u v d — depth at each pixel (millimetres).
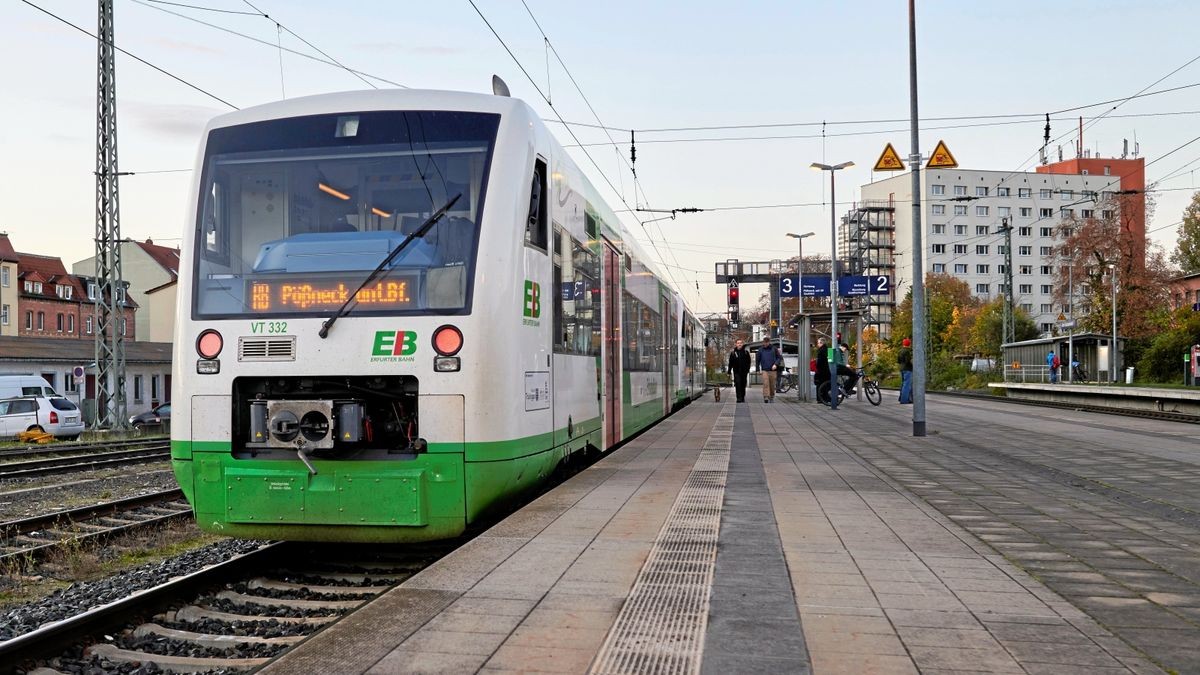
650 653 4320
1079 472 11773
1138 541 7117
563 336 9203
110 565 8820
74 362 50750
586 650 4371
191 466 7434
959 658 4262
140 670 5324
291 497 7207
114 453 20234
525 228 7766
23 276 72500
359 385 7348
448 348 7160
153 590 6359
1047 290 104062
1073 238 54375
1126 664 4184
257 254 7582
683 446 14891
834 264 32188
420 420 7133
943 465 12414
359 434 7078
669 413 23750
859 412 26266
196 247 7676
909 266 101750
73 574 8352
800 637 4559
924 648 4402
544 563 6117
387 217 7547
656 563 6129
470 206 7500
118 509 11789
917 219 18078
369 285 7332
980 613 5012
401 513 7082
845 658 4258
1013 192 103438
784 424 20781
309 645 4445
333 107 7910
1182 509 8758
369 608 5074
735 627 4715
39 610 6867
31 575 8281
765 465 12109
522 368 7633
